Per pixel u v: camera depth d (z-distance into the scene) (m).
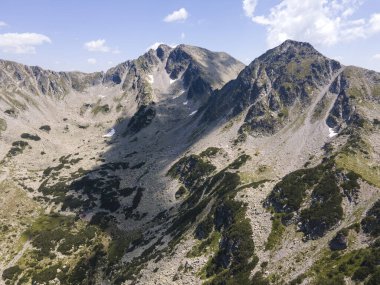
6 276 140.25
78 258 150.75
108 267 140.62
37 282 136.00
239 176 148.12
